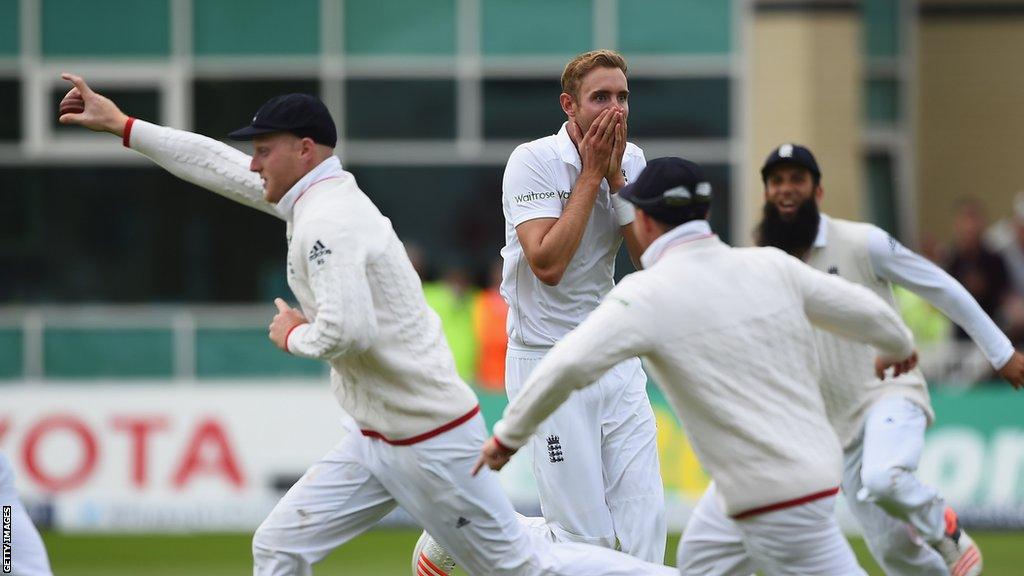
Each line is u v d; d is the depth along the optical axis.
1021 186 71.44
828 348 23.91
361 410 21.08
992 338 24.08
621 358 18.25
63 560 39.06
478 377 47.66
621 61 23.73
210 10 55.28
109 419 45.09
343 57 55.41
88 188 55.75
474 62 55.34
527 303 24.39
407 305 20.75
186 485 44.97
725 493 18.56
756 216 55.06
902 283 24.19
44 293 55.75
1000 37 71.38
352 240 20.09
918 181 71.88
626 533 24.00
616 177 23.45
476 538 21.31
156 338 55.41
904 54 70.31
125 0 55.31
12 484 20.42
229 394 45.22
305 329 20.16
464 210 55.66
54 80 55.53
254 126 20.69
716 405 18.25
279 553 21.56
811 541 18.44
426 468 20.92
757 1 55.03
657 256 18.86
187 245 55.53
